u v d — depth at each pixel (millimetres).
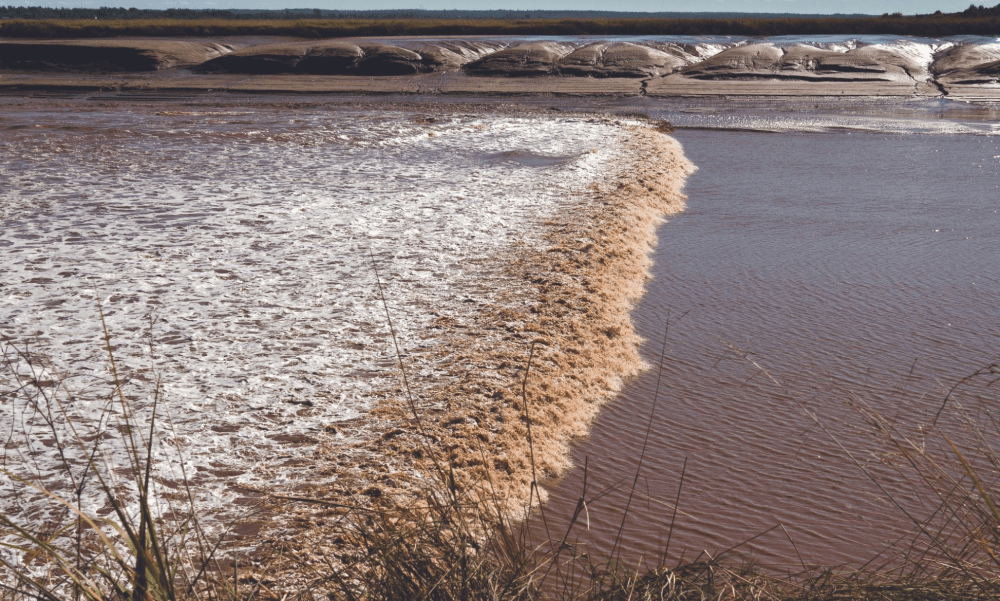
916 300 10695
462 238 12602
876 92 38281
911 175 19656
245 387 7273
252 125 27078
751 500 6070
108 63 46781
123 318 8945
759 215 15547
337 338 8539
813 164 21312
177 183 16859
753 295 10938
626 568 3191
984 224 14703
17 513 5074
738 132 27625
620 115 31312
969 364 8594
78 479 5543
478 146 22750
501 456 6234
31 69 46281
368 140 23703
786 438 7035
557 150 21875
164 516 5129
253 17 142375
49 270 10625
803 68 43000
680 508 5945
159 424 6473
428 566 2891
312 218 13797
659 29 64438
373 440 6324
